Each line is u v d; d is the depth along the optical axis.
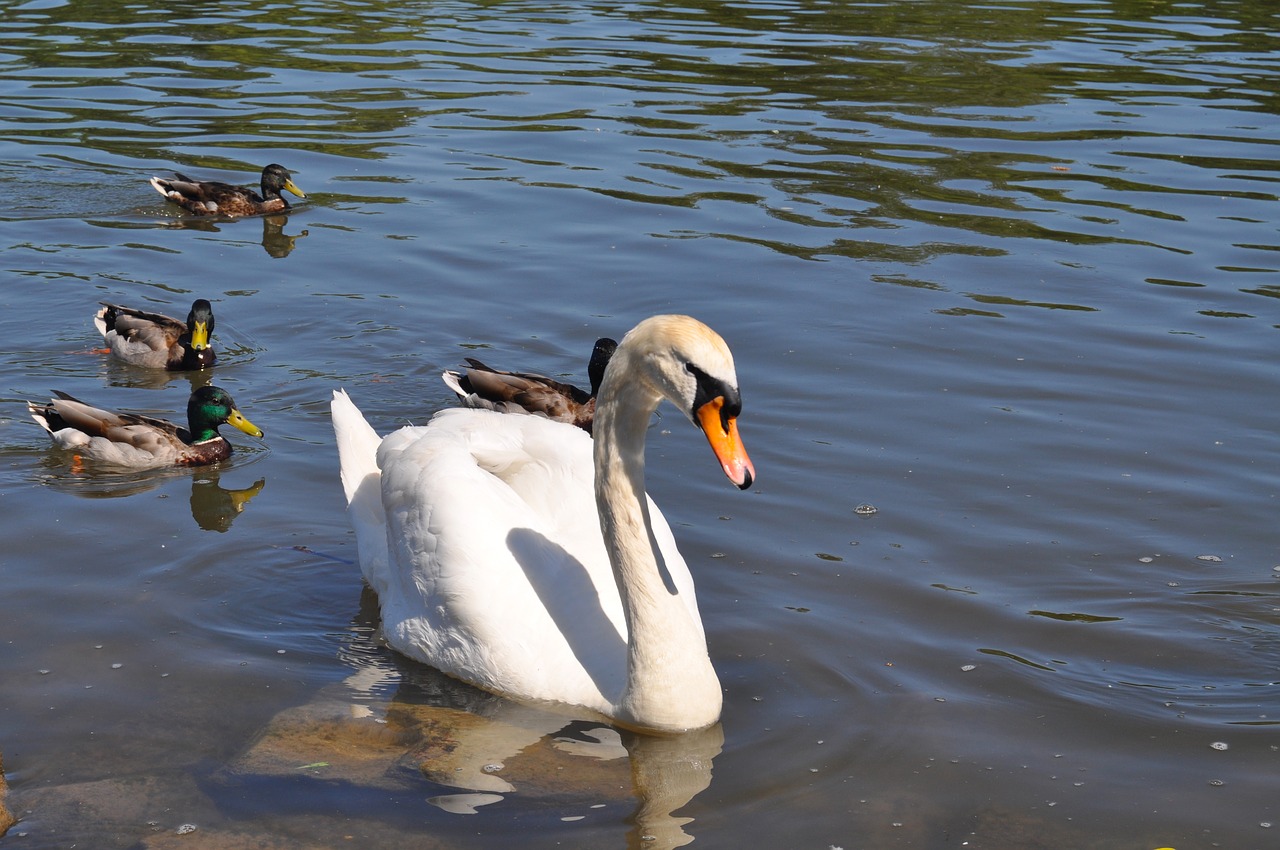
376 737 8.38
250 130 23.27
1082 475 11.81
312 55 28.12
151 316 15.24
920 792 7.84
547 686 8.79
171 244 18.48
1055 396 13.43
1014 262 17.16
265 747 8.18
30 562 10.52
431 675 9.24
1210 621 9.68
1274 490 11.52
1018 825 7.54
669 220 18.67
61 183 20.77
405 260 17.53
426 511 9.34
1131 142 22.17
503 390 13.71
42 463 12.72
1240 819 7.60
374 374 14.52
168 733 8.34
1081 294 16.12
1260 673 9.08
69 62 27.48
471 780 7.95
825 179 20.36
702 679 8.41
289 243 18.39
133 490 12.05
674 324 7.89
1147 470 11.91
